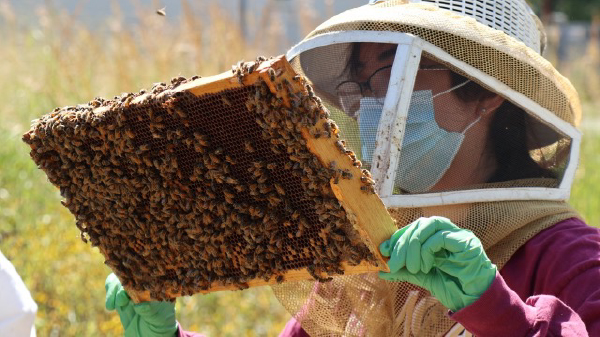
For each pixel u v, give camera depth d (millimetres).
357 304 2148
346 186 1636
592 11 24984
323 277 1787
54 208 5961
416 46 2064
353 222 1658
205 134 1751
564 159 2176
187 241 1912
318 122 1607
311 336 2229
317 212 1684
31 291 4973
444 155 2072
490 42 2066
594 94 12547
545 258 1966
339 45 2197
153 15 7461
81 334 4699
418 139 2061
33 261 5160
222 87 1641
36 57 8391
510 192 2070
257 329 4934
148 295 2172
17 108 7562
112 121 1844
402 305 2127
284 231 1775
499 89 2088
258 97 1584
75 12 7812
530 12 2500
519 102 2105
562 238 1985
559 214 2088
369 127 2078
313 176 1632
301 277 1817
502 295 1680
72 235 5461
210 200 1812
